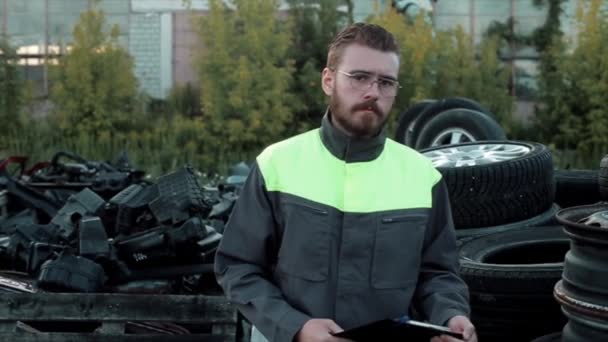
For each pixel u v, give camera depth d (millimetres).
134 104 14438
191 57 14555
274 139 13828
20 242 5105
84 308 4367
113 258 4816
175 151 13188
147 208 5172
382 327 2461
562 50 14188
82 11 16438
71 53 14008
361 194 2689
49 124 14164
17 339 4363
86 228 4805
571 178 6410
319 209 2672
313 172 2713
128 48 16328
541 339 4137
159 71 16328
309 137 2797
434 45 14055
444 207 2814
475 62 14641
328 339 2494
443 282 2756
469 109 7719
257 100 13711
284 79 13844
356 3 16000
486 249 5043
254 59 13898
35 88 15594
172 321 4363
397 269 2670
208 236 5098
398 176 2738
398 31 14203
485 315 4488
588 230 3424
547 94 14195
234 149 13711
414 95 13680
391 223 2680
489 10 16266
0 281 4652
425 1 16062
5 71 14242
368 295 2654
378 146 2729
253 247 2719
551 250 5176
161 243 4887
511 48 16188
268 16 14031
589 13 13867
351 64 2613
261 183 2721
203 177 11430
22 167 7215
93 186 6359
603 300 3461
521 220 5520
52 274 4492
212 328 4402
